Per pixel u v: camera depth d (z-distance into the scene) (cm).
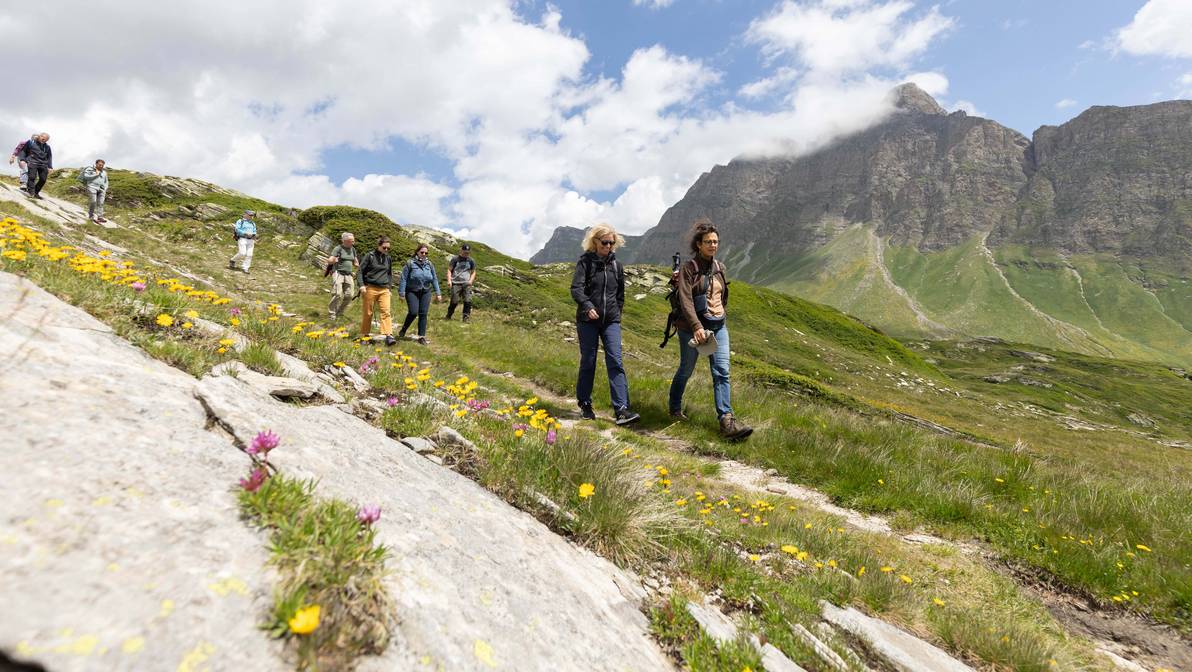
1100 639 424
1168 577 480
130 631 120
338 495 229
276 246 2986
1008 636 375
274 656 137
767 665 262
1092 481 743
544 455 433
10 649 103
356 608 163
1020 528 577
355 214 3375
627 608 275
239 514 182
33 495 144
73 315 308
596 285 817
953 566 509
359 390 525
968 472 753
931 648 361
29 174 1891
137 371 264
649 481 491
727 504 566
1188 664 396
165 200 3462
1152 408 11531
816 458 760
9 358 212
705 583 345
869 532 574
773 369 3400
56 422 181
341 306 1576
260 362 423
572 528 342
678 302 837
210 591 143
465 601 199
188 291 581
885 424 1008
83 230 1816
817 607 361
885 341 7838
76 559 131
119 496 160
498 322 2603
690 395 1110
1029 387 11719
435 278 1445
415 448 382
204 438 224
